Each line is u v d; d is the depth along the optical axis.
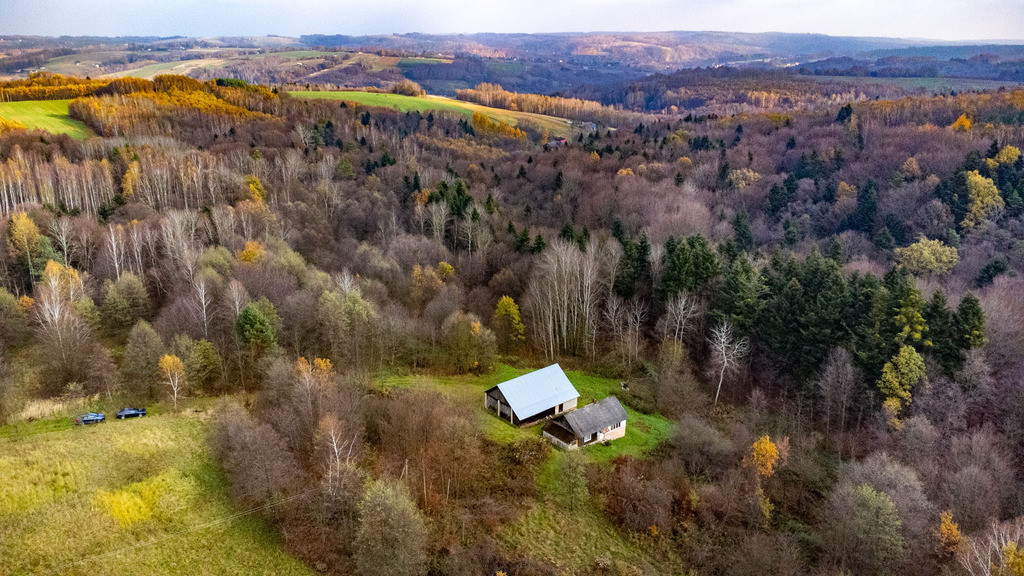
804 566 56.41
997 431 69.81
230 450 58.16
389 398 72.81
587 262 95.25
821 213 140.50
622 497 60.84
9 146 139.25
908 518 55.03
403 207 140.25
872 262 110.75
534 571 52.09
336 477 53.81
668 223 123.19
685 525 59.31
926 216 122.81
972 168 129.88
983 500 57.47
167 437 60.94
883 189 139.38
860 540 54.56
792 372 86.00
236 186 134.50
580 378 87.88
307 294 84.44
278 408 63.66
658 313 99.06
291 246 112.38
